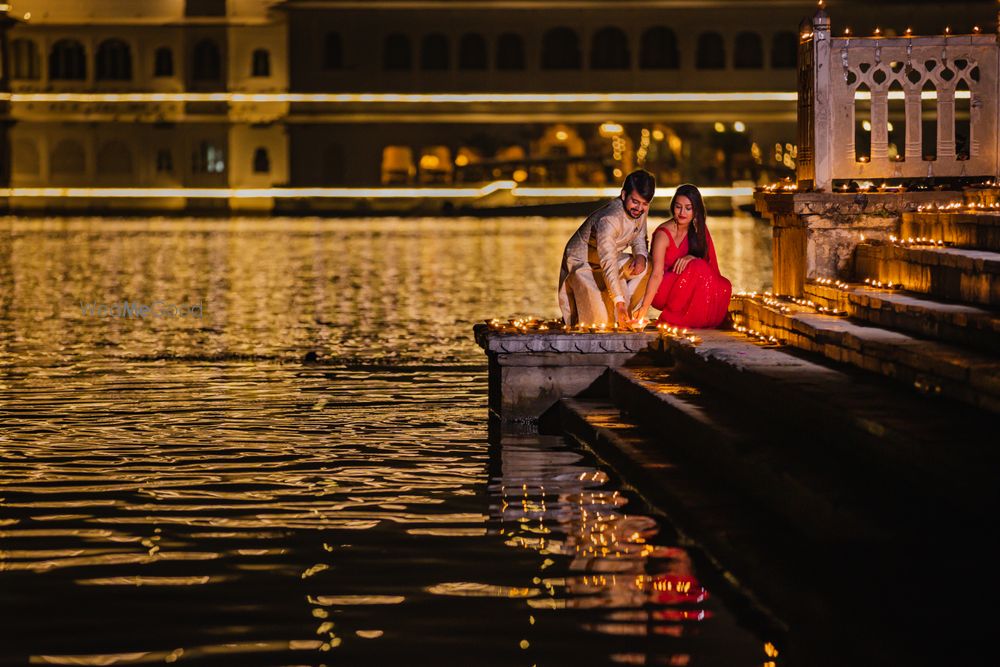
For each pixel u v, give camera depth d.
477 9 92.06
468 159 94.31
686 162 92.69
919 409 9.47
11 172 98.19
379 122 93.94
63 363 19.66
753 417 11.10
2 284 36.06
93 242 58.84
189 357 20.47
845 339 11.97
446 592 8.34
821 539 8.38
